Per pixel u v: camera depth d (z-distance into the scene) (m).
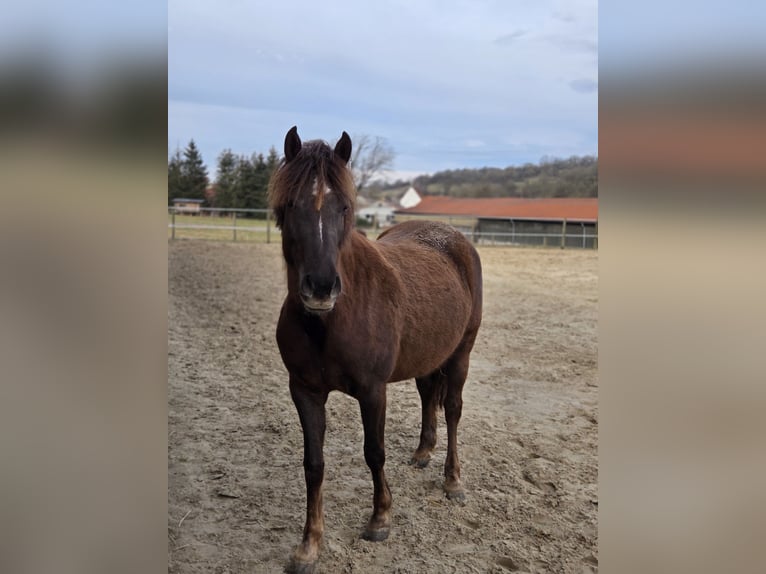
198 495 3.38
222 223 23.39
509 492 3.55
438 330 3.33
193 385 5.28
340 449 4.11
